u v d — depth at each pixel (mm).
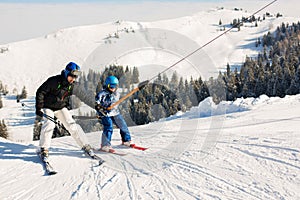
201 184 3664
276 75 47875
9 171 4340
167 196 3422
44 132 4633
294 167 3902
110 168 4348
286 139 4980
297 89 42125
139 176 4023
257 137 5258
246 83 49625
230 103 9844
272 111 7973
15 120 90812
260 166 4039
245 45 166875
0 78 169125
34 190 3748
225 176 3834
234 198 3289
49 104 4609
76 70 4457
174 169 4180
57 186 3834
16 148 5422
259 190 3428
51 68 178375
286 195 3283
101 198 3471
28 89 155500
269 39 160625
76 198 3496
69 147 5641
